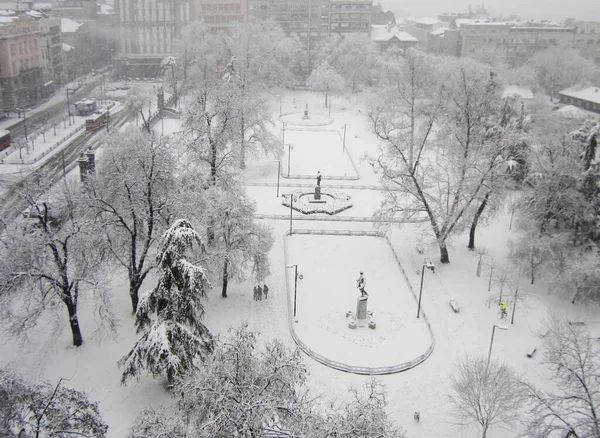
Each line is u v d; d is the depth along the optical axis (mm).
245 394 31016
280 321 55344
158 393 45062
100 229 49625
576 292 61062
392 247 70688
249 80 110562
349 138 119188
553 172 67000
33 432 32156
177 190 53656
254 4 193625
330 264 66250
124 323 53062
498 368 46750
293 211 79438
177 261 41188
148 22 189375
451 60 152375
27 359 47875
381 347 52094
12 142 107312
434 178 67938
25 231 46781
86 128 118062
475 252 70438
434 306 59125
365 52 158375
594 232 66250
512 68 183750
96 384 45750
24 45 139250
